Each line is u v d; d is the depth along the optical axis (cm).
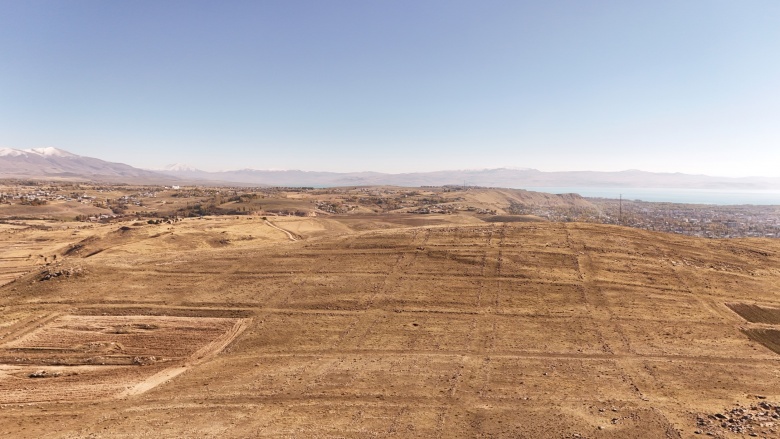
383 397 3056
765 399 2858
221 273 5831
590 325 4312
